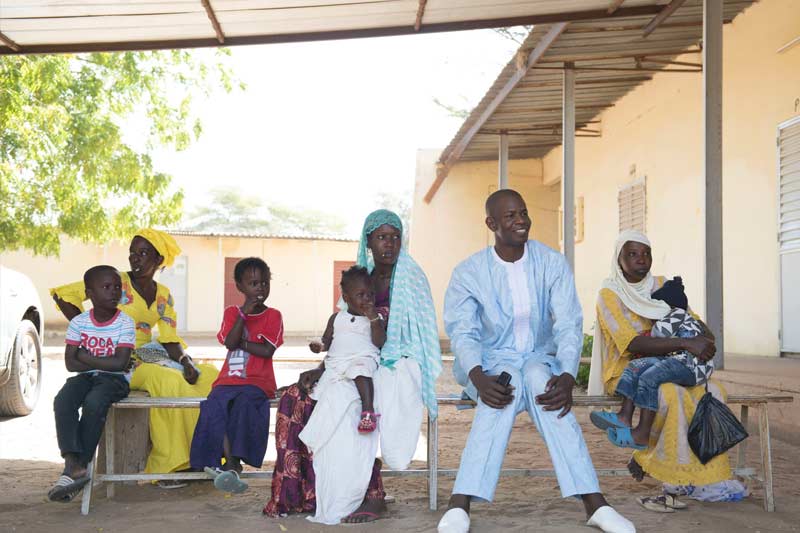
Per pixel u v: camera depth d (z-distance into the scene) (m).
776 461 5.79
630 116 14.73
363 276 4.36
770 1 9.77
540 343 4.52
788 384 6.55
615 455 6.13
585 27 9.88
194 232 29.19
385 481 5.29
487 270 4.47
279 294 30.39
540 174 20.80
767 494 4.40
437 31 7.72
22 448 6.46
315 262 30.72
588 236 17.61
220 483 4.13
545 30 10.16
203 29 7.34
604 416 4.33
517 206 4.38
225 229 58.16
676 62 11.09
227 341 4.57
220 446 4.43
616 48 10.91
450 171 21.02
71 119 14.22
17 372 7.95
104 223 15.33
